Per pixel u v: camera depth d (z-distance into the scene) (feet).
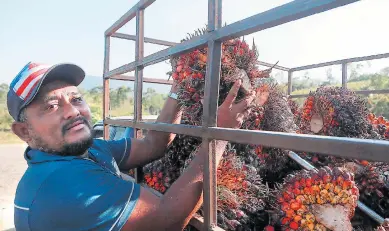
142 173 6.98
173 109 6.22
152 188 6.38
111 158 5.87
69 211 4.02
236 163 5.35
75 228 4.06
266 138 3.41
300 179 4.62
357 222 5.45
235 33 3.92
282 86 6.66
